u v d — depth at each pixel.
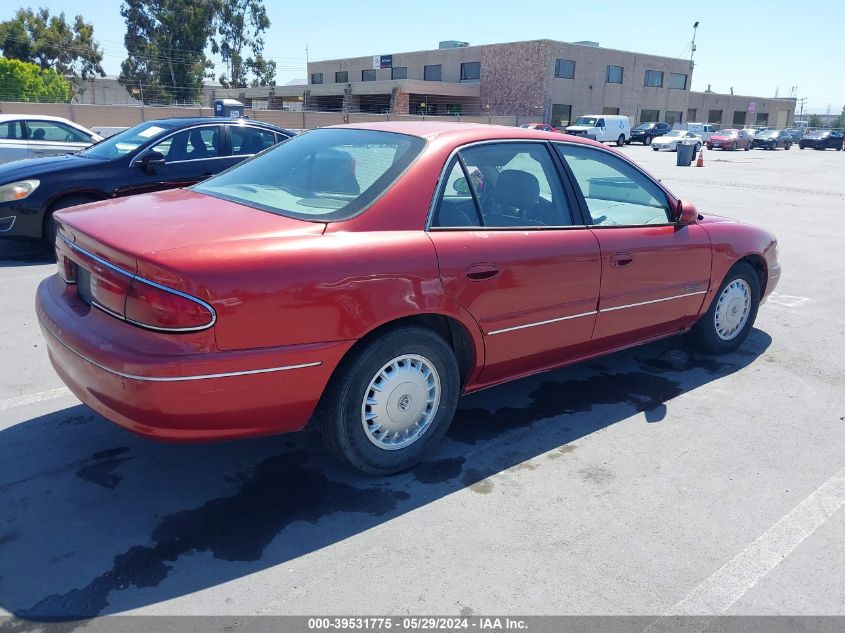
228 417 2.73
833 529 3.03
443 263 3.14
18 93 35.88
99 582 2.54
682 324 4.67
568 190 3.86
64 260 3.18
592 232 3.86
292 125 35.22
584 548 2.83
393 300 2.98
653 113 56.53
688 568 2.73
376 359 3.04
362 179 3.26
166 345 2.57
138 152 7.62
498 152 3.61
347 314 2.86
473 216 3.39
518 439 3.77
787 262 8.62
